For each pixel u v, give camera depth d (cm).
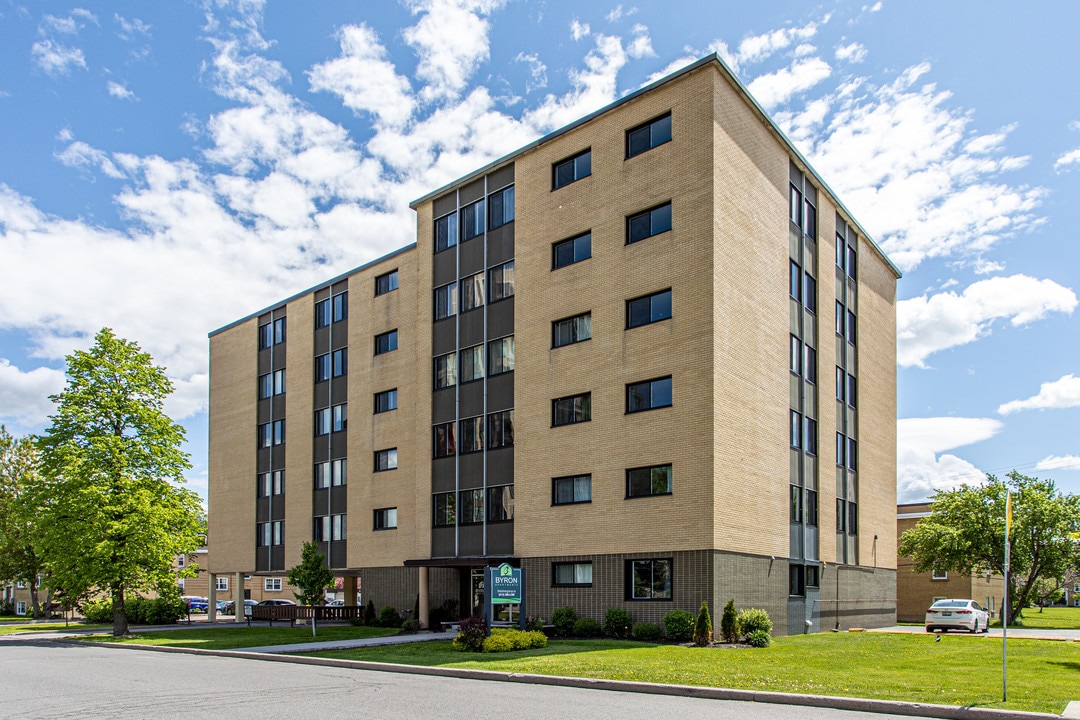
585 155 2997
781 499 2839
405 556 3550
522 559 2938
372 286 3931
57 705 1292
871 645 2286
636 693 1399
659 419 2620
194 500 3728
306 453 4175
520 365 3072
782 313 2981
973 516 4259
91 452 3453
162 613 4528
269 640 2792
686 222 2648
